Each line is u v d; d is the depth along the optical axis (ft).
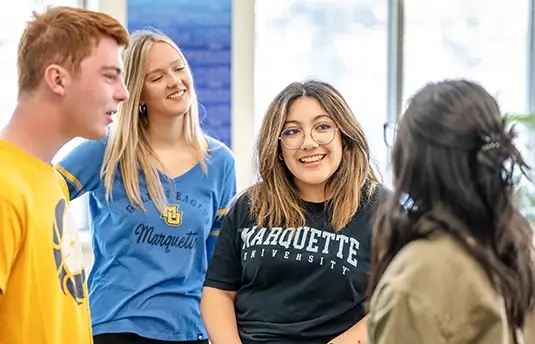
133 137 6.84
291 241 6.06
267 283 6.07
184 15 12.26
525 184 5.46
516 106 13.74
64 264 4.74
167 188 6.93
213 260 6.52
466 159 3.61
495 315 3.51
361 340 5.72
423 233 3.68
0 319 4.35
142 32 6.98
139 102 6.87
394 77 13.52
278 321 5.97
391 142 4.29
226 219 6.58
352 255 5.95
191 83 7.07
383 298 3.65
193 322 6.94
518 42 13.74
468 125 3.60
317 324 5.88
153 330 6.72
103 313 6.71
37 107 4.63
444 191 3.65
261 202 6.37
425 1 13.50
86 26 4.66
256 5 13.04
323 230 6.11
